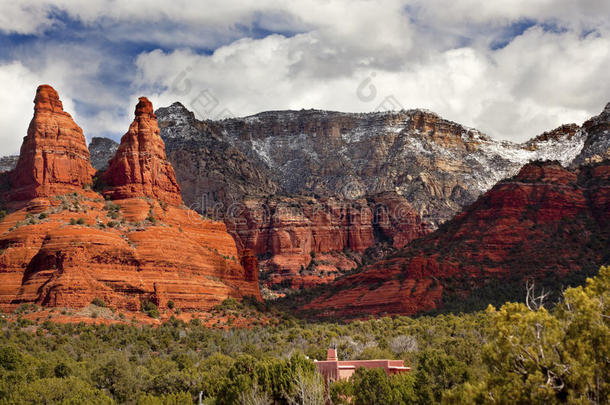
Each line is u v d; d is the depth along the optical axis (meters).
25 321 114.62
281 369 74.56
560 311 52.28
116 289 128.00
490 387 50.31
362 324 143.50
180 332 125.00
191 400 83.62
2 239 132.50
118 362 93.88
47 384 79.56
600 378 48.88
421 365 84.25
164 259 137.88
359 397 70.50
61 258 125.69
